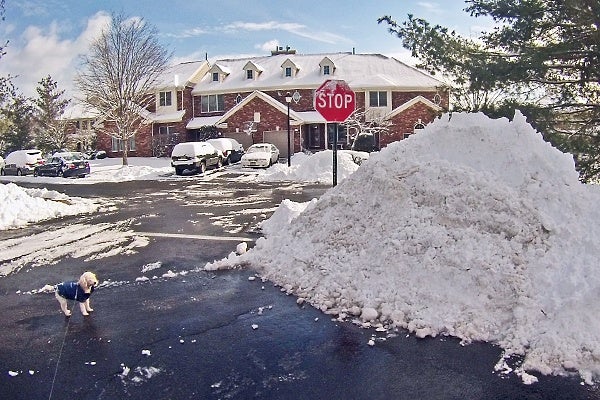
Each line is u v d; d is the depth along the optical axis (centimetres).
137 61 3481
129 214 1402
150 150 4272
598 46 1102
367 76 4159
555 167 651
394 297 556
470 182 639
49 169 2855
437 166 683
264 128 4028
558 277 516
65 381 436
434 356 456
